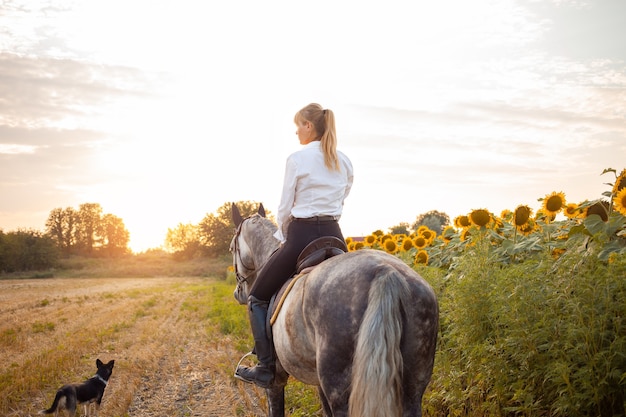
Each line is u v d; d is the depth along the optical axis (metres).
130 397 8.34
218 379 9.33
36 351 12.87
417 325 3.38
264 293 4.60
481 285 5.68
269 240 5.47
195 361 11.14
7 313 22.97
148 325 17.42
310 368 3.94
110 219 170.62
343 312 3.42
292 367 4.11
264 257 5.45
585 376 4.28
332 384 3.45
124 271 90.38
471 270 5.92
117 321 18.84
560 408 4.32
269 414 4.96
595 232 5.30
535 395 4.93
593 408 4.48
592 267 4.93
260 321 4.58
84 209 167.25
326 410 4.05
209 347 12.71
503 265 6.70
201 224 106.50
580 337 4.59
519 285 4.97
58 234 164.25
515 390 4.89
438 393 5.64
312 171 4.40
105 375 8.22
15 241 93.25
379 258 3.61
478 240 6.41
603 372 4.37
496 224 7.72
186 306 24.25
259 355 4.60
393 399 3.09
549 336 4.80
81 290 41.97
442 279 7.43
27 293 37.69
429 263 9.34
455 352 6.02
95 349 13.03
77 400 7.71
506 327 5.49
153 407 7.99
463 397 5.25
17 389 9.01
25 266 94.88
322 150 4.44
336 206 4.53
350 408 3.15
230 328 14.85
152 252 140.62
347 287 3.46
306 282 3.85
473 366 5.41
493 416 4.98
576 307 4.50
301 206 4.46
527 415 4.84
